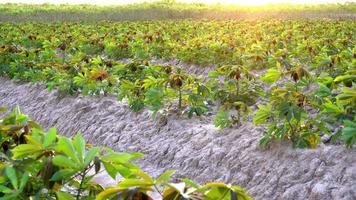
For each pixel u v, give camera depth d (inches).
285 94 197.0
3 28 815.7
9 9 1760.6
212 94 285.9
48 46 457.1
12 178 85.0
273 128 204.7
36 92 384.8
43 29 810.8
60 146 82.7
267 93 260.4
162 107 289.6
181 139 249.0
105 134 284.5
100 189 101.7
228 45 433.7
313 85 301.9
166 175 76.1
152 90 258.4
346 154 185.6
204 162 223.8
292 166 191.6
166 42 512.1
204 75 426.0
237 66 267.3
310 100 214.4
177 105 292.5
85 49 538.0
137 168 86.0
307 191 179.0
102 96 332.5
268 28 732.0
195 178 220.5
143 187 75.0
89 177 100.3
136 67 313.1
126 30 757.9
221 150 223.5
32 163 89.4
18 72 413.1
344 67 290.2
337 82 201.0
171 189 74.7
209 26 824.3
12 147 112.3
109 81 305.9
